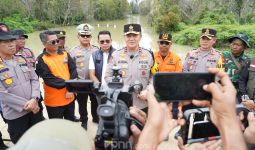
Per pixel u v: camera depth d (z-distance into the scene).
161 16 28.66
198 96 1.09
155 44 21.12
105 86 1.50
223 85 0.96
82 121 4.71
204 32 4.21
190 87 1.09
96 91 1.42
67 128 0.74
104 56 4.52
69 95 4.07
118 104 1.29
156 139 0.90
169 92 1.09
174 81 1.08
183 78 1.09
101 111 1.16
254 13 28.08
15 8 35.41
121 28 38.94
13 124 3.47
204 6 29.56
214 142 1.31
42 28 36.56
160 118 0.92
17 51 4.32
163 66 4.49
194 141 1.44
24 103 3.39
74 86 1.44
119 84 1.51
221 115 0.89
